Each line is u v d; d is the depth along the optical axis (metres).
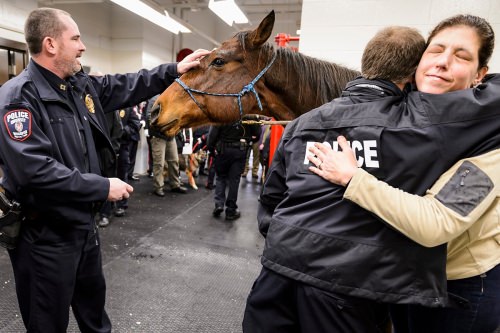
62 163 1.07
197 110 1.39
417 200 0.58
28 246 1.07
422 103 0.64
